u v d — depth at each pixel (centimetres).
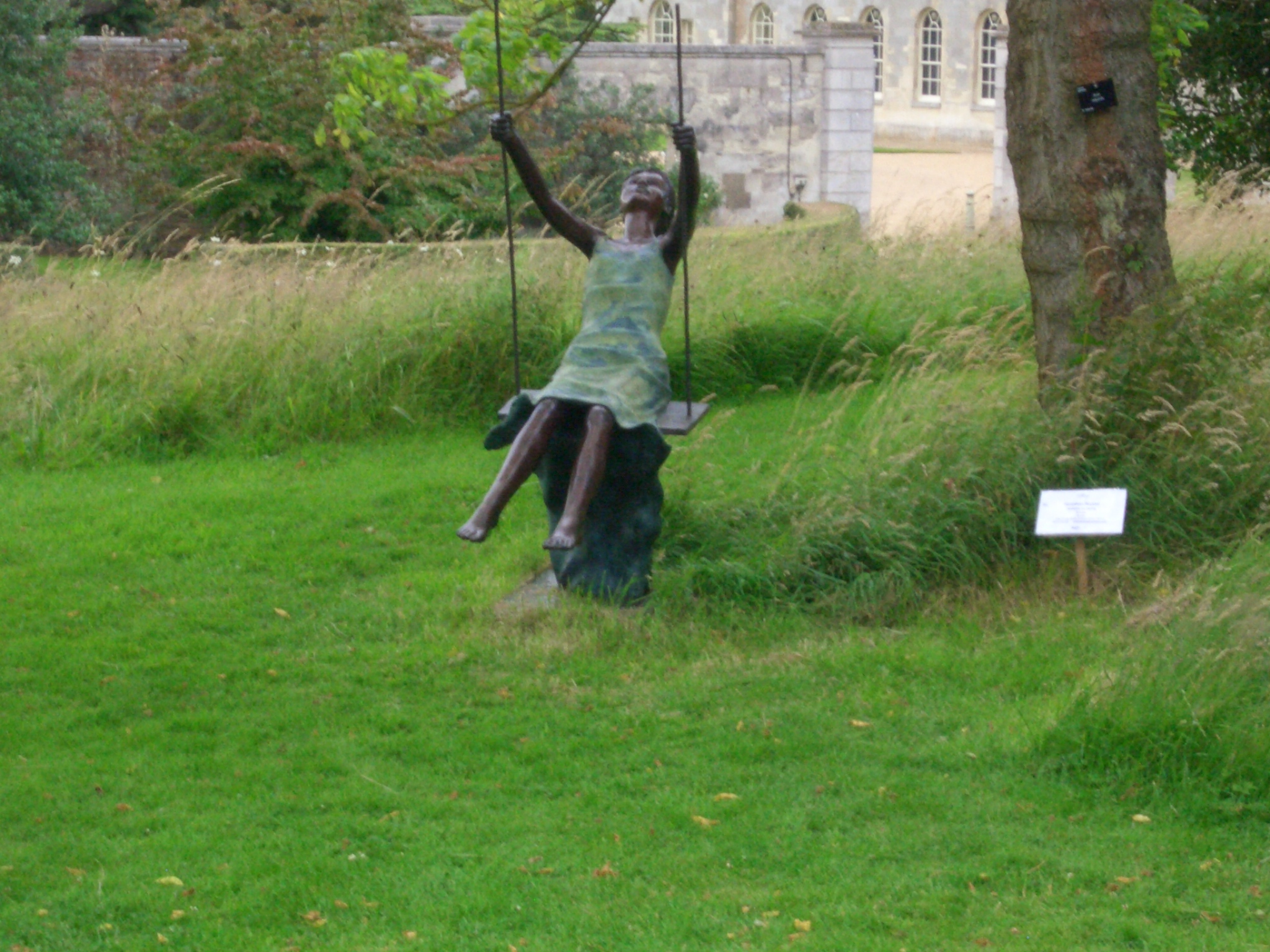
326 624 875
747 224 3055
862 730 698
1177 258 1519
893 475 930
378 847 596
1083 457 908
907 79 6062
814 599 877
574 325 1427
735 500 998
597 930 524
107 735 718
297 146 2333
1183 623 702
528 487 1153
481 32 1024
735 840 593
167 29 2511
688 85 3022
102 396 1316
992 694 731
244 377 1342
